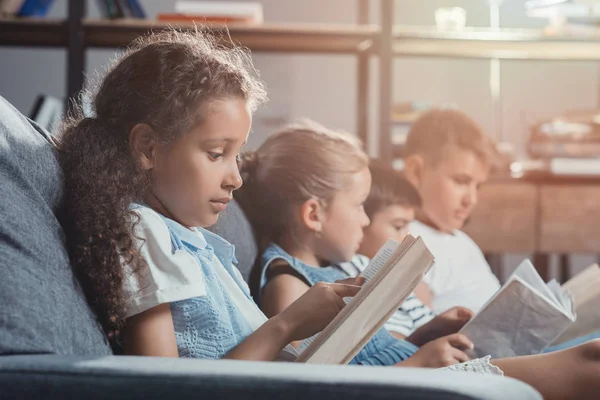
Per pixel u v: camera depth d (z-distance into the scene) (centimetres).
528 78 322
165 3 314
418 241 79
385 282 77
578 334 117
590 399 83
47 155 77
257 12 223
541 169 242
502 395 48
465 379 51
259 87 90
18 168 71
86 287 72
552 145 243
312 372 52
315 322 82
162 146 81
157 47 84
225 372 52
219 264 92
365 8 264
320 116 316
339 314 77
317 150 126
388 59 220
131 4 223
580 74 322
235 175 85
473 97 323
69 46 214
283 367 54
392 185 142
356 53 234
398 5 318
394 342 115
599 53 241
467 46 233
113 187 77
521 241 241
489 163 216
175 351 76
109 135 81
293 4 319
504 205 240
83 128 81
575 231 241
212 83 82
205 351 80
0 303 60
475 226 239
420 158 191
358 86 234
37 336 60
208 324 81
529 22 310
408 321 129
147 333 74
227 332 82
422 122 194
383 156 221
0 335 58
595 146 242
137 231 77
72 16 214
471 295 160
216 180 83
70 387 53
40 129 83
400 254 79
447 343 99
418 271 79
